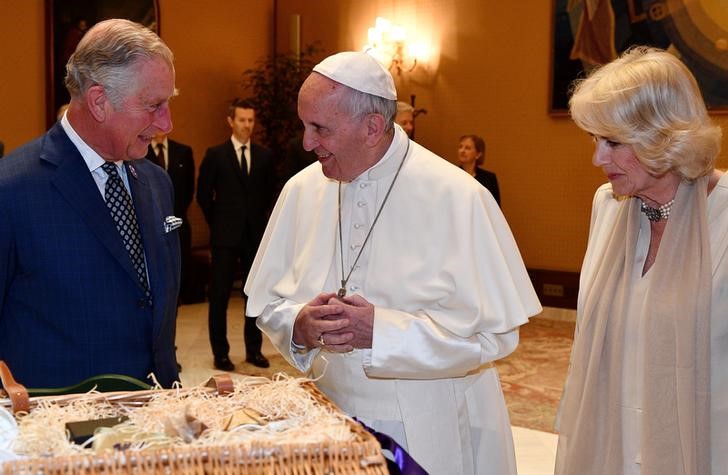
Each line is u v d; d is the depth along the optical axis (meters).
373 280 2.05
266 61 10.01
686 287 1.70
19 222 1.87
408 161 2.12
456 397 2.04
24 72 7.68
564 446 1.94
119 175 2.01
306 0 9.99
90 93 1.85
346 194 2.16
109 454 1.08
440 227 2.03
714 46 7.07
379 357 1.84
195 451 1.10
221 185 6.02
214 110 9.52
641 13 7.45
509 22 8.32
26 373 1.88
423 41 8.95
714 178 1.78
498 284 1.99
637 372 1.79
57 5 7.86
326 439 1.18
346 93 1.92
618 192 1.80
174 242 2.12
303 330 1.92
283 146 9.49
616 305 1.84
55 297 1.89
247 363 5.85
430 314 1.96
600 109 1.69
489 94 8.51
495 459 2.10
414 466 1.28
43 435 1.19
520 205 8.36
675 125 1.66
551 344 6.74
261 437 1.20
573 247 8.04
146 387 1.68
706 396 1.66
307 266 2.13
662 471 1.70
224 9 9.54
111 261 1.93
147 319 1.99
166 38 8.88
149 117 1.88
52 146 1.93
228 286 5.80
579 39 7.84
